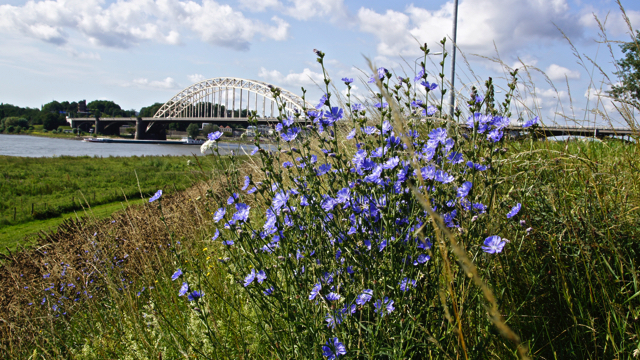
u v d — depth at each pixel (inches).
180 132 5285.4
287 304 64.2
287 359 64.1
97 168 1067.3
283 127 83.4
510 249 68.7
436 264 61.0
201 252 147.5
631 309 55.2
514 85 74.2
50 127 5211.6
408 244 62.2
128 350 99.9
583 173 78.7
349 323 60.7
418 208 62.1
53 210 462.3
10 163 1155.3
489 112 76.1
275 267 77.0
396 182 64.5
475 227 62.0
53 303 138.9
